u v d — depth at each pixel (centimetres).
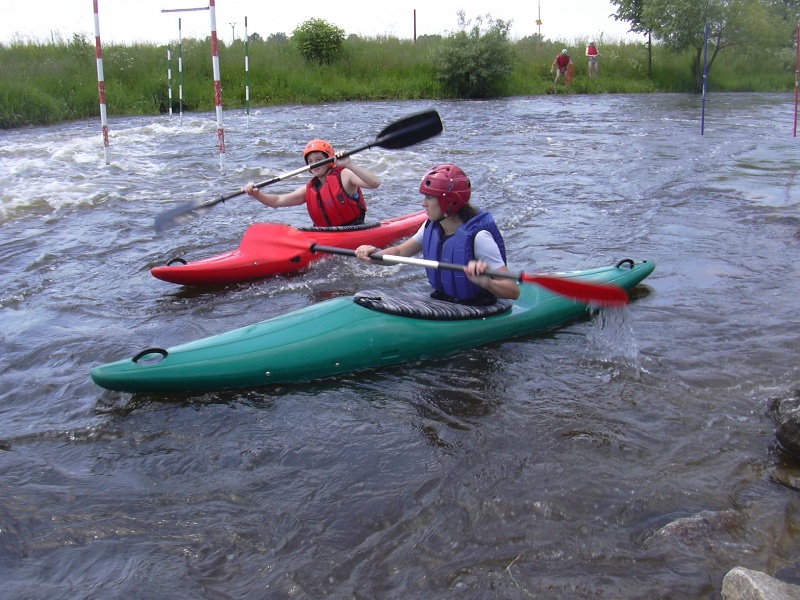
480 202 766
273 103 1922
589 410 336
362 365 379
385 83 2148
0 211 727
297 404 346
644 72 2505
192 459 301
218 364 355
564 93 2286
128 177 917
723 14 2292
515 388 360
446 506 266
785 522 252
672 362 384
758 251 587
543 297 439
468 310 405
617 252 591
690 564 232
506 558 238
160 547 247
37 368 389
